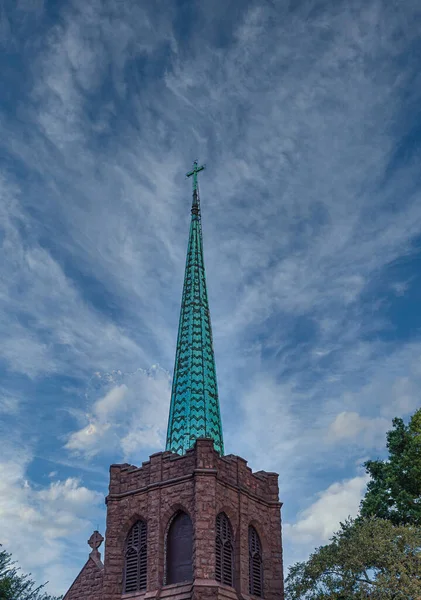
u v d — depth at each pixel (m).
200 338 58.56
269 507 52.22
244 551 47.97
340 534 46.34
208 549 44.78
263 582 49.19
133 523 49.31
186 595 43.84
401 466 57.69
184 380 56.31
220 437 54.84
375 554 42.44
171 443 53.81
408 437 59.19
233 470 50.31
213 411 55.34
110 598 47.09
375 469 61.50
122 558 48.50
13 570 52.44
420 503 56.03
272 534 51.28
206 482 46.81
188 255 64.25
